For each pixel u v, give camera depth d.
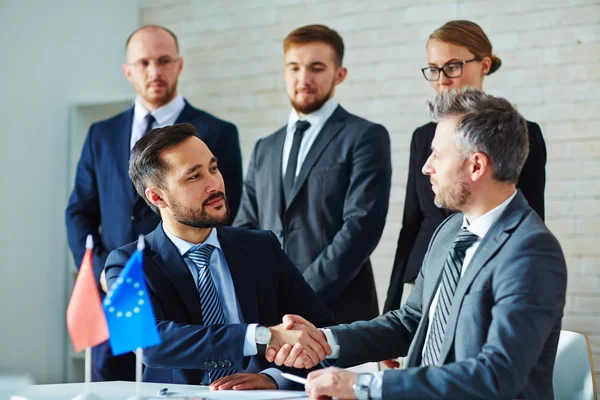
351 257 3.21
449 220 2.19
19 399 1.93
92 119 5.14
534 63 4.31
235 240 2.51
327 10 4.84
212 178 2.38
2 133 4.73
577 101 4.22
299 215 3.38
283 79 4.95
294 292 2.56
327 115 3.50
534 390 1.89
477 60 3.15
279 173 3.49
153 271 2.38
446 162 1.98
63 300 5.01
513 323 1.79
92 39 5.19
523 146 1.96
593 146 4.18
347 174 3.37
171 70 3.78
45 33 4.95
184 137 2.39
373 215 3.28
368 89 4.71
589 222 4.16
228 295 2.44
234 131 3.76
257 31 5.04
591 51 4.21
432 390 1.75
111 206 3.67
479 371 1.75
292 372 2.33
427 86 4.56
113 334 1.77
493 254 1.90
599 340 4.11
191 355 2.24
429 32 4.57
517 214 1.94
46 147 4.96
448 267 2.02
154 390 2.07
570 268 4.19
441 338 1.98
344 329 2.22
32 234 4.87
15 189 4.79
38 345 4.87
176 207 2.36
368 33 4.72
